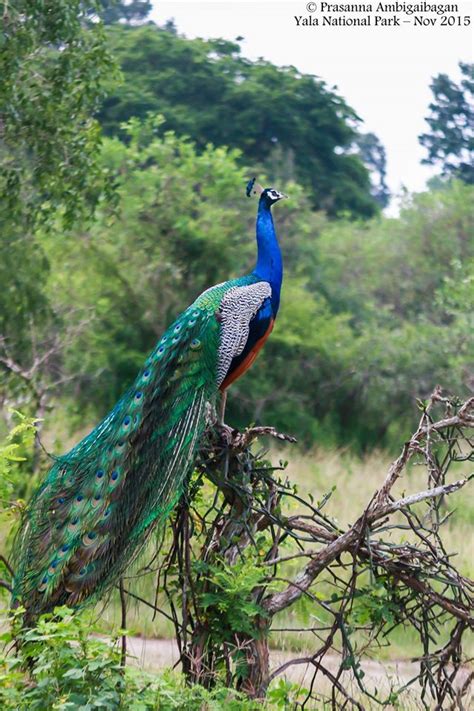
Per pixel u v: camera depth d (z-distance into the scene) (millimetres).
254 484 6715
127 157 19281
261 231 8445
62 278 17953
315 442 19219
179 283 18547
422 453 6590
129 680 5617
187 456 6656
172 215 18484
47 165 13461
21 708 5516
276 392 19266
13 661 5605
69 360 17625
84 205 14312
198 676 6328
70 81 13227
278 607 6578
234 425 19078
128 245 18484
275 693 6273
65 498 6699
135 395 7027
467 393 19219
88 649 5586
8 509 7352
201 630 6578
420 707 7746
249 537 6617
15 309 14984
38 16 12898
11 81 12633
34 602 6383
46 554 6496
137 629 9703
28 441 7473
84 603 6348
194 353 7348
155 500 6559
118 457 6758
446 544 12047
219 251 18500
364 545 6508
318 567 6516
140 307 18375
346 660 6434
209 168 19156
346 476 16328
